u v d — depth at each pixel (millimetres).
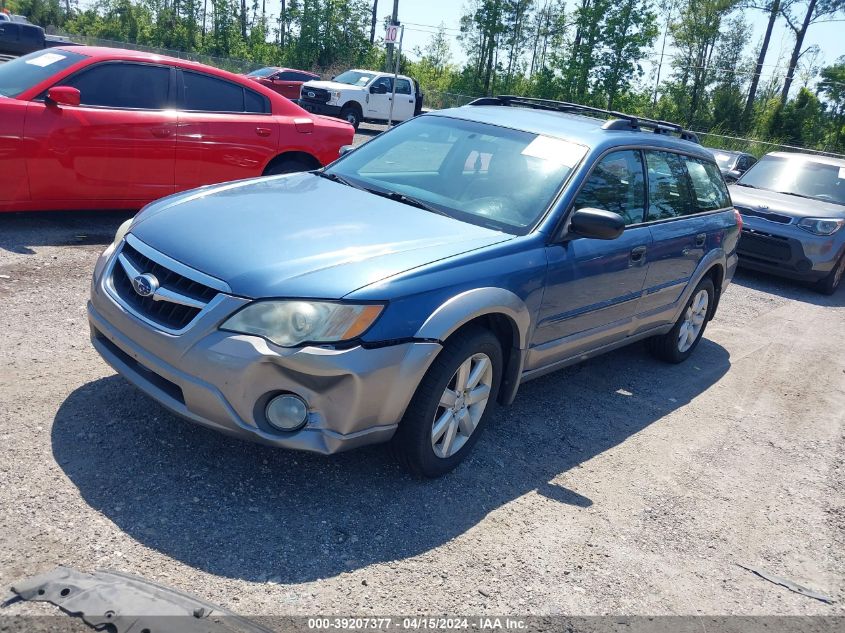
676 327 5824
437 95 40531
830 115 42500
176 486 3211
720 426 5031
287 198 3922
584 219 3875
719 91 43188
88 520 2895
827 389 6152
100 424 3580
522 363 3920
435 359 3326
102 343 3496
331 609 2652
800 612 3133
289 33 53031
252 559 2844
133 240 3486
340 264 3188
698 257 5605
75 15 67562
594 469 4098
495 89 48156
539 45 49688
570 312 4211
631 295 4809
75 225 7137
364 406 3072
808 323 8422
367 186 4340
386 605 2725
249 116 7508
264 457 3543
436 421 3492
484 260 3576
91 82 6605
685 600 3088
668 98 45531
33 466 3162
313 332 2963
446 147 4613
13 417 3508
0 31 30969
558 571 3121
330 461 3611
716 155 18891
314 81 25172
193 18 56562
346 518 3203
